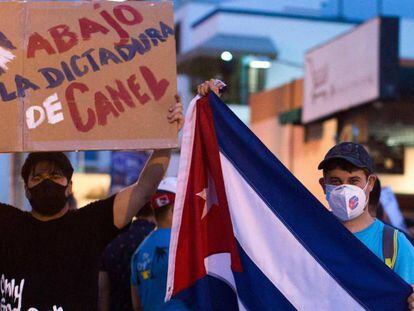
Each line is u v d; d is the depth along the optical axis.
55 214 4.07
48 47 4.01
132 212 4.10
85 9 4.07
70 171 4.13
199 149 4.20
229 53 24.12
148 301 5.59
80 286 3.98
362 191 4.36
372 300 4.17
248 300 4.15
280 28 28.89
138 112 3.99
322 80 17.81
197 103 4.23
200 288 4.11
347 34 16.56
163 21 4.08
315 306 4.17
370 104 16.14
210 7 30.98
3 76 3.97
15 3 4.04
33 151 3.94
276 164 4.18
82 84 3.99
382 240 4.38
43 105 3.96
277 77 28.34
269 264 4.18
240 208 4.19
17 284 3.97
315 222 4.19
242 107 27.62
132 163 11.45
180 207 4.15
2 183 9.56
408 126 17.22
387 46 15.19
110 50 4.03
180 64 27.86
